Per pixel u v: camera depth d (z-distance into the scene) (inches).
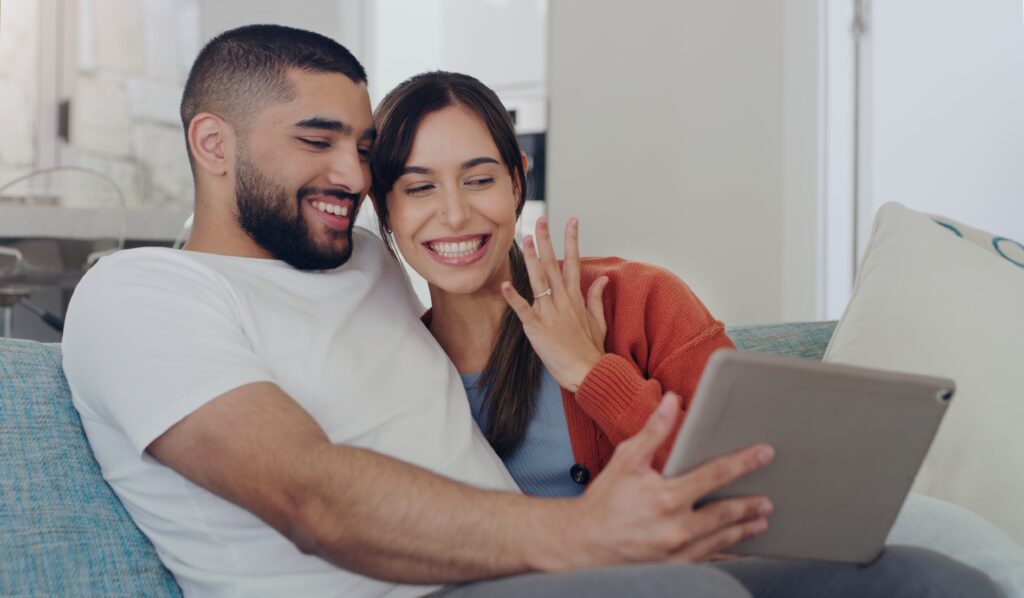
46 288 161.9
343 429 46.7
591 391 51.5
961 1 157.6
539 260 53.3
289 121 50.2
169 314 44.4
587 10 194.7
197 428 41.3
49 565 41.9
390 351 51.1
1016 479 53.8
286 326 47.6
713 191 181.3
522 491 55.4
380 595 43.8
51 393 46.8
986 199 157.1
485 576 39.0
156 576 45.6
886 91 165.6
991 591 39.3
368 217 64.4
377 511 38.7
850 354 60.5
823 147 169.2
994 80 155.3
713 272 181.8
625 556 37.6
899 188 164.7
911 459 39.0
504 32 204.7
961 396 56.6
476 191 54.4
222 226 52.1
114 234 161.9
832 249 168.9
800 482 38.0
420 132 53.4
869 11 166.9
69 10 211.5
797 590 43.3
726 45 179.0
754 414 36.1
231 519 44.0
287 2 229.6
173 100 225.8
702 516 37.3
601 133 194.1
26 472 43.6
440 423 49.8
